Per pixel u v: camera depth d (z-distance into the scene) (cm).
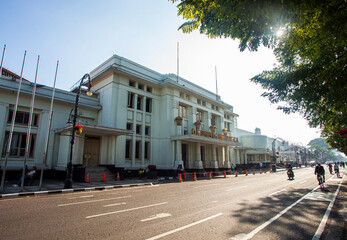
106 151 2181
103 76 2505
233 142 3431
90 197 1077
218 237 499
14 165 1822
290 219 675
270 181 2002
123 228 559
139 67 2684
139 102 2670
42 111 2058
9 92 1859
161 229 554
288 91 820
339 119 954
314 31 505
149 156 2609
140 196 1109
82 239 477
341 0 367
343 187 1525
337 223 645
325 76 595
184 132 2989
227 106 3928
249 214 727
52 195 1154
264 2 382
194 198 1039
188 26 605
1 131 1783
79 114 2302
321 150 11362
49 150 2023
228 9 430
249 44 555
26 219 641
